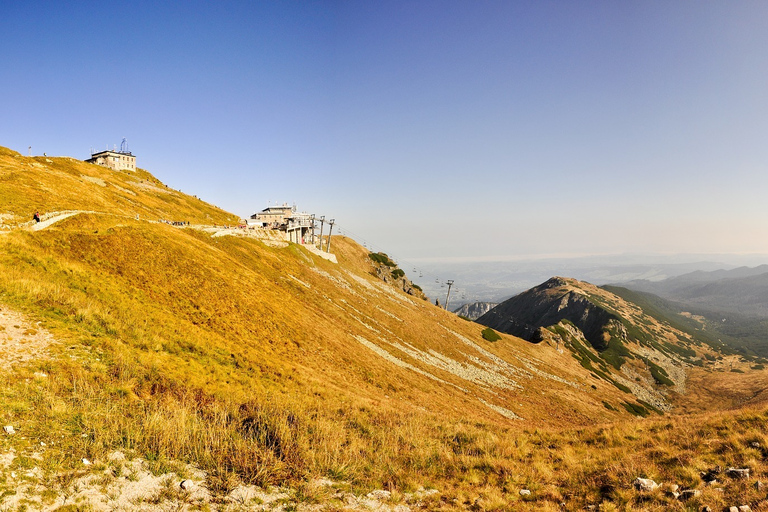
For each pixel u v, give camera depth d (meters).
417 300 122.38
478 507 13.62
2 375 15.05
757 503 11.79
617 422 28.33
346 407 26.30
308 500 12.66
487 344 104.44
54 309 22.81
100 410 15.04
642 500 13.39
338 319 62.31
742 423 20.88
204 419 17.36
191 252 49.94
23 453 11.52
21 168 68.56
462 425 26.39
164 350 25.08
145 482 11.81
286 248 93.44
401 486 14.79
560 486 15.80
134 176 140.50
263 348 35.88
